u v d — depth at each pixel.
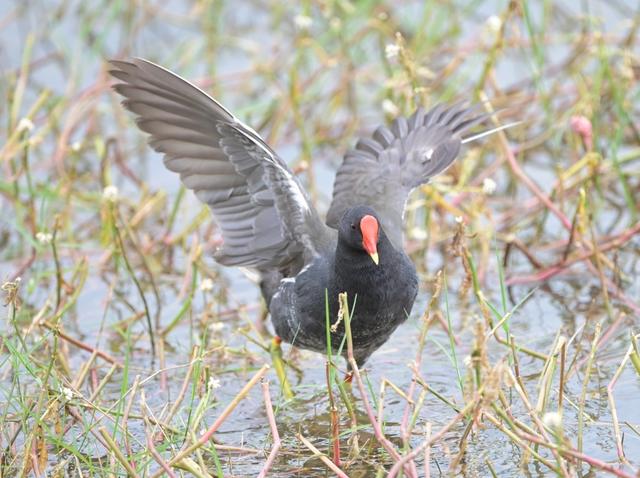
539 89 14.19
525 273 12.65
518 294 12.27
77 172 15.00
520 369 10.44
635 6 17.11
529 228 13.61
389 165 11.00
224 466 8.99
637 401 9.70
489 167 14.09
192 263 11.62
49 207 13.77
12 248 13.60
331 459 9.02
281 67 16.62
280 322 10.07
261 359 10.90
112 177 14.95
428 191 12.67
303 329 9.83
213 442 9.00
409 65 11.92
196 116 9.70
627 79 13.73
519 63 16.72
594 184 13.09
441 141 11.12
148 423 8.32
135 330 11.73
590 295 12.12
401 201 10.60
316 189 13.89
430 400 10.09
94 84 16.27
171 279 12.89
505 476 8.59
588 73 15.99
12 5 18.38
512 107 15.16
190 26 17.94
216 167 10.05
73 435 8.97
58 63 17.23
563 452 7.83
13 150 13.27
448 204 12.67
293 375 10.75
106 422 9.70
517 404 9.69
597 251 11.51
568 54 16.81
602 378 10.16
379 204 10.60
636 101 15.59
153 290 12.40
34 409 9.38
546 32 17.11
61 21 18.14
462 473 8.69
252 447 9.37
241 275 12.98
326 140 15.31
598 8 16.95
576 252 12.77
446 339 11.30
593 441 9.04
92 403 9.09
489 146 14.09
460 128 11.23
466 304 12.05
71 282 11.83
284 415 9.94
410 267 9.66
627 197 12.91
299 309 9.77
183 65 16.53
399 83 12.80
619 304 11.80
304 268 9.83
